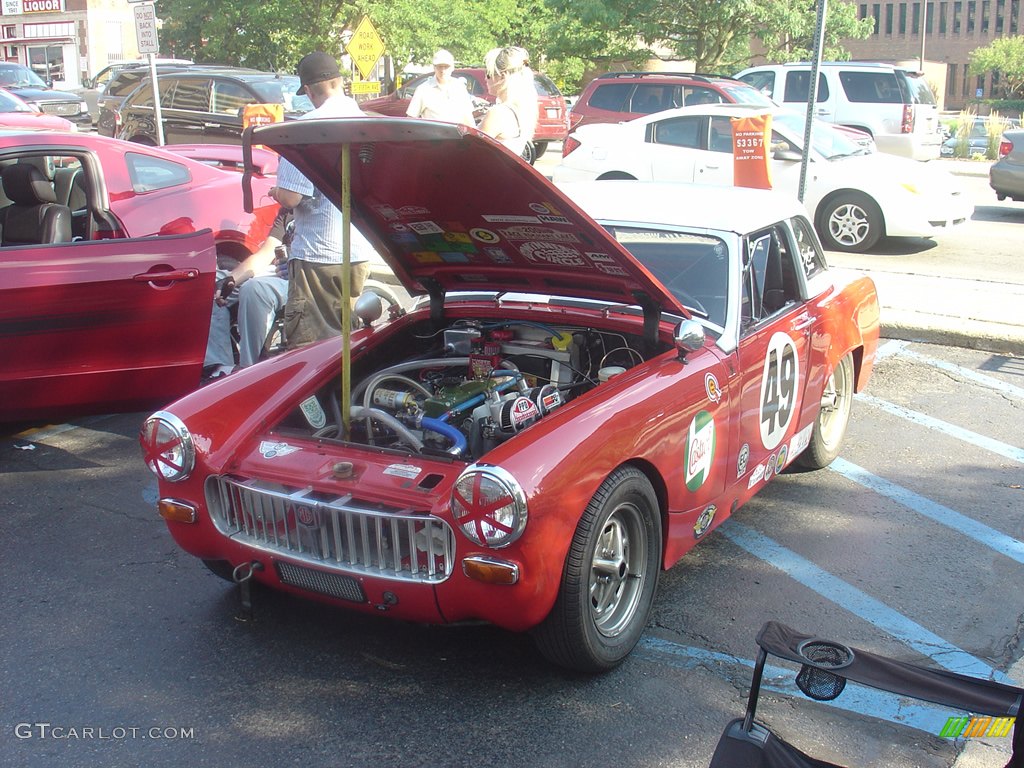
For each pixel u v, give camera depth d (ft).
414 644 12.49
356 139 11.16
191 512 12.07
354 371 14.39
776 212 16.03
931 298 30.19
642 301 13.39
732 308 14.02
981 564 14.89
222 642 12.57
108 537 15.62
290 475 11.61
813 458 17.84
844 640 12.71
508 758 10.32
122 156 24.17
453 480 11.00
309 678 11.77
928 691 6.72
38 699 11.38
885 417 21.31
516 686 11.60
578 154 42.29
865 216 38.09
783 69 59.11
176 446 11.93
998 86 257.75
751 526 16.11
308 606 13.47
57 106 82.53
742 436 14.02
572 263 13.46
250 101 51.93
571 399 13.97
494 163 11.32
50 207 20.89
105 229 21.38
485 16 114.62
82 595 13.78
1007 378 23.93
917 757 10.47
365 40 51.75
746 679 11.82
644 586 12.10
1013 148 47.39
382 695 11.44
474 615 10.71
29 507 16.74
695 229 14.90
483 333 14.65
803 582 14.25
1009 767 6.90
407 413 13.38
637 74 54.08
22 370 16.84
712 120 39.99
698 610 13.43
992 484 17.88
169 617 13.19
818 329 16.35
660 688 11.59
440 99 37.65
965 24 259.39
